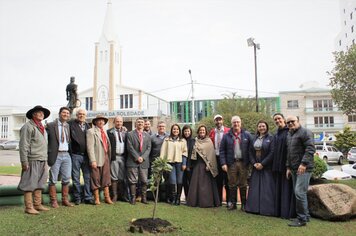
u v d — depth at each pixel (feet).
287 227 17.95
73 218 17.93
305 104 130.00
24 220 17.20
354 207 19.48
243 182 22.25
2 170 45.57
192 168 24.03
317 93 129.29
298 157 19.16
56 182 20.39
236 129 22.61
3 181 33.94
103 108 134.00
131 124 126.52
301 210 18.57
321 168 34.35
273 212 20.56
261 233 16.72
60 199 22.16
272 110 112.27
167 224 17.29
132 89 132.46
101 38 137.90
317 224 18.54
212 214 20.79
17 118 158.40
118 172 23.32
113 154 22.88
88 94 138.51
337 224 18.60
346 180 39.11
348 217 19.36
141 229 16.19
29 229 15.85
